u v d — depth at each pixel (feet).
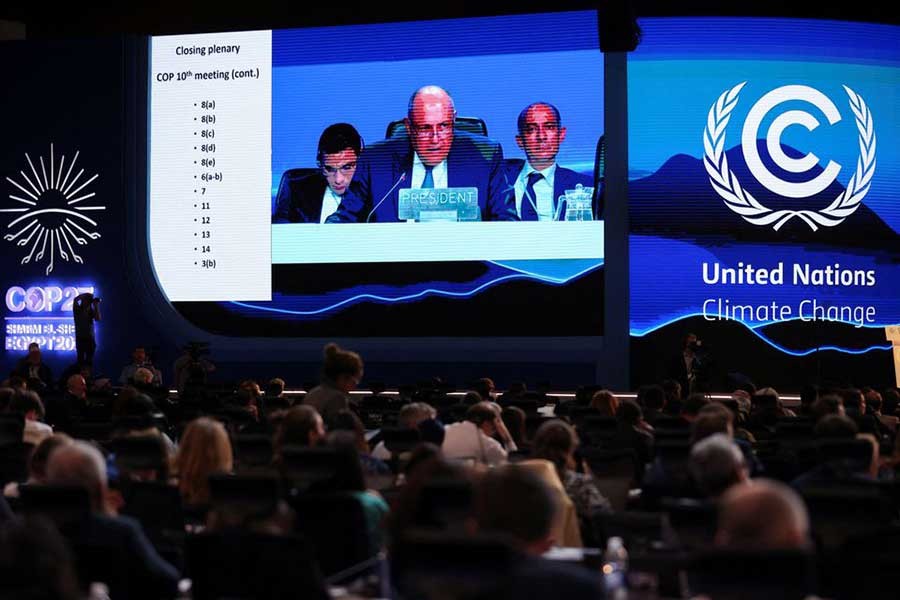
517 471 11.39
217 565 13.84
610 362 65.72
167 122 70.13
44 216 71.92
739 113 65.92
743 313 65.67
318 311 68.49
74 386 46.44
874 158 66.23
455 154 67.36
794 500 10.83
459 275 67.36
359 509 16.83
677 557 15.17
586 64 66.44
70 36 77.87
